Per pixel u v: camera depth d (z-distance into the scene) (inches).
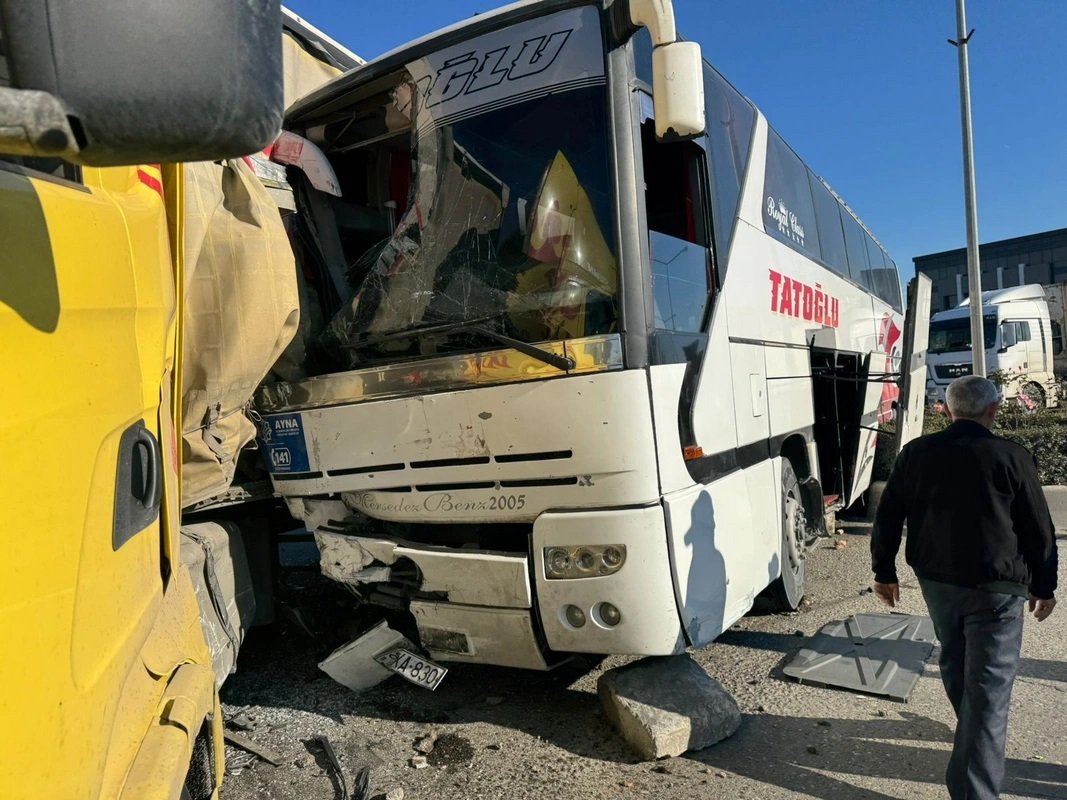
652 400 132.6
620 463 129.6
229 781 136.3
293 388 160.7
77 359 54.9
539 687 173.8
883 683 167.6
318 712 163.3
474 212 150.3
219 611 143.9
